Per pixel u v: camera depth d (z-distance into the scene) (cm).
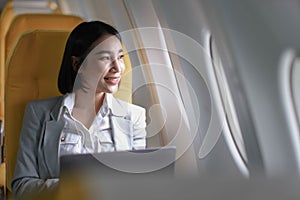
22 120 186
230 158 174
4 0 545
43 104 171
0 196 188
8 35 244
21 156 164
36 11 465
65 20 248
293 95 121
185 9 181
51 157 160
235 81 125
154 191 38
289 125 121
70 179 45
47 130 162
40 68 192
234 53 121
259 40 117
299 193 36
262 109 121
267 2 114
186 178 39
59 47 195
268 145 123
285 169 122
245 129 128
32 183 153
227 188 37
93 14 331
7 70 190
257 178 38
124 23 249
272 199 36
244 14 117
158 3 193
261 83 119
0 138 199
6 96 189
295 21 112
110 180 40
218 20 121
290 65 118
